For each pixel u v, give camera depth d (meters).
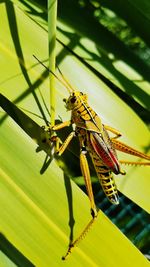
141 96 0.48
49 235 0.44
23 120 0.47
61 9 0.47
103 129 0.46
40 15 0.46
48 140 0.45
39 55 0.46
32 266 0.45
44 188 0.45
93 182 0.48
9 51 0.45
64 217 0.45
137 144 0.47
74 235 0.45
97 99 0.47
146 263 0.45
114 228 0.45
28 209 0.44
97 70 0.47
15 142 0.44
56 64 0.46
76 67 0.47
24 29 0.46
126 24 0.47
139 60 0.48
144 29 0.47
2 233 0.44
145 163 0.46
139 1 0.47
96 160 0.46
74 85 0.46
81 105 0.46
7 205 0.44
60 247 0.45
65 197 0.45
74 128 0.47
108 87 0.47
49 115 0.45
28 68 0.45
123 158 0.47
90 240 0.45
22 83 0.45
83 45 0.47
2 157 0.44
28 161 0.45
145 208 0.46
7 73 0.45
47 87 0.45
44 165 0.45
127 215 0.49
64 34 0.47
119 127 0.47
